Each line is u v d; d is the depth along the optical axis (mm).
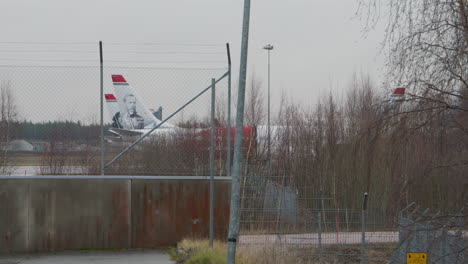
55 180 42594
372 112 26922
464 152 24469
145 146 45781
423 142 25266
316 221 52469
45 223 42406
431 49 24156
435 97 24312
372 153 28500
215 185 44438
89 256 40688
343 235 48406
